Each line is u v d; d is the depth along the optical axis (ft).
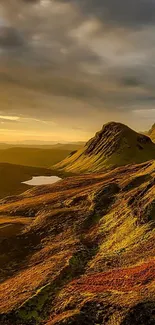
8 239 225.97
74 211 254.68
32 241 222.69
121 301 103.50
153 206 186.60
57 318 108.47
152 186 218.38
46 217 253.85
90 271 150.92
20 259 199.11
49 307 124.67
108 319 99.14
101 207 246.27
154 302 96.78
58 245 200.03
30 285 147.13
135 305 97.71
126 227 190.60
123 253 158.71
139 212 190.29
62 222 239.50
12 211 307.58
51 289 138.41
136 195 221.25
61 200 302.66
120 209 221.46
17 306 128.26
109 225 210.59
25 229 243.19
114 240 184.03
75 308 111.34
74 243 194.29
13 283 159.63
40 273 159.22
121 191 259.80
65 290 130.93
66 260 166.30
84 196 282.97
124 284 115.96
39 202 318.65
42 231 233.96
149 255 140.87
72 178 452.35
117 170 418.10
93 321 101.04
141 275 118.21
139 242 162.50
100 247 185.06
